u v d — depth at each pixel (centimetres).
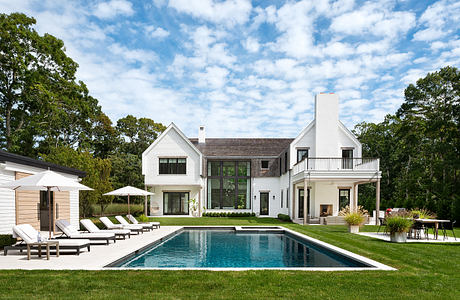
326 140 2433
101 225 1573
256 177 2973
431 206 2350
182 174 2855
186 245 1314
